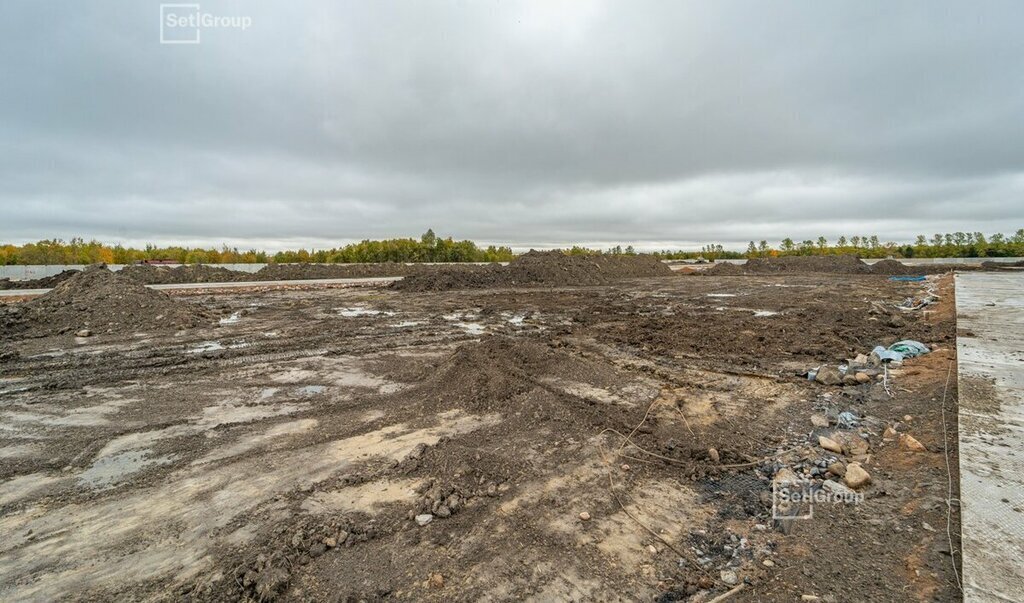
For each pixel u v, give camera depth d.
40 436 5.13
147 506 3.69
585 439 4.88
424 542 3.16
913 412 5.09
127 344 9.91
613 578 2.79
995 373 5.55
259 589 2.68
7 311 11.62
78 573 2.92
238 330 11.59
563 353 8.16
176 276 26.91
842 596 2.51
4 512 3.63
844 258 37.97
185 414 5.81
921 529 3.01
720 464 4.26
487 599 2.62
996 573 2.37
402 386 6.94
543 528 3.31
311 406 6.07
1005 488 3.11
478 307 16.36
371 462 4.42
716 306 15.84
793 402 5.92
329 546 3.12
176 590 2.74
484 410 5.78
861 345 8.90
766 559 2.89
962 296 13.32
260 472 4.24
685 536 3.21
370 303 17.58
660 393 6.33
